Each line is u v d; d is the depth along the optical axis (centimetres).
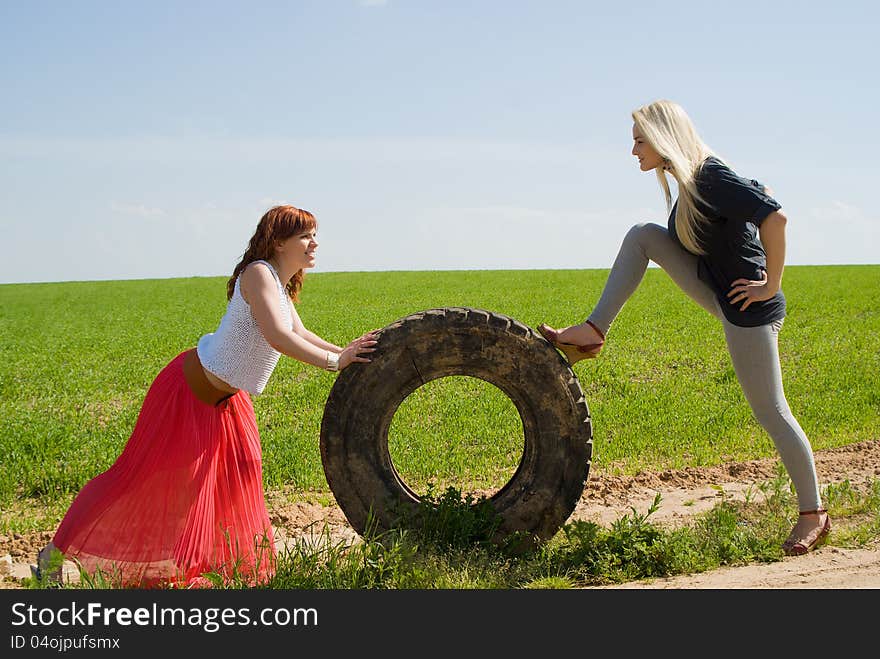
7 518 700
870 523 596
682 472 817
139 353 1981
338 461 540
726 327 557
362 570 496
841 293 3322
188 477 489
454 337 535
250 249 504
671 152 527
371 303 3581
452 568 504
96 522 492
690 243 543
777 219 509
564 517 552
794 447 550
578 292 3944
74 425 1069
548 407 545
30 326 2991
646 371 1499
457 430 986
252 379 495
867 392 1200
